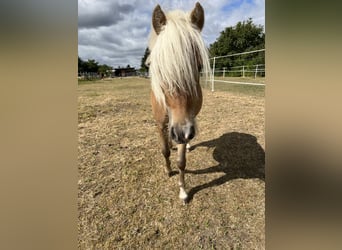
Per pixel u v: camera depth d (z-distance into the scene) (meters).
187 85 1.43
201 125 3.97
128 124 4.20
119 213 1.92
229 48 26.48
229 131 3.64
